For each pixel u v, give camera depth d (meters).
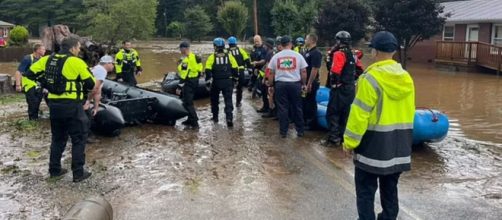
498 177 5.91
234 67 8.85
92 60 18.52
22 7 60.56
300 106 7.87
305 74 7.75
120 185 5.57
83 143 5.72
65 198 5.16
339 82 7.08
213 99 9.14
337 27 28.19
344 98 7.11
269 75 7.95
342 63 7.00
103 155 6.86
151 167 6.27
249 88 14.05
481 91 15.04
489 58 20.64
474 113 11.11
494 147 7.61
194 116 8.78
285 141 7.68
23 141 7.77
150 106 8.94
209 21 59.19
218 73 8.74
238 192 5.34
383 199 4.14
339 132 7.38
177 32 59.66
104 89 9.95
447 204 4.99
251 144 7.49
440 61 23.89
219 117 9.91
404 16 23.45
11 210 4.82
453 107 11.98
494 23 23.20
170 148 7.27
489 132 8.98
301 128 7.95
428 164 6.46
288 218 4.64
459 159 6.75
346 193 5.30
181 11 67.19
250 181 5.70
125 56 12.14
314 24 29.64
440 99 13.35
